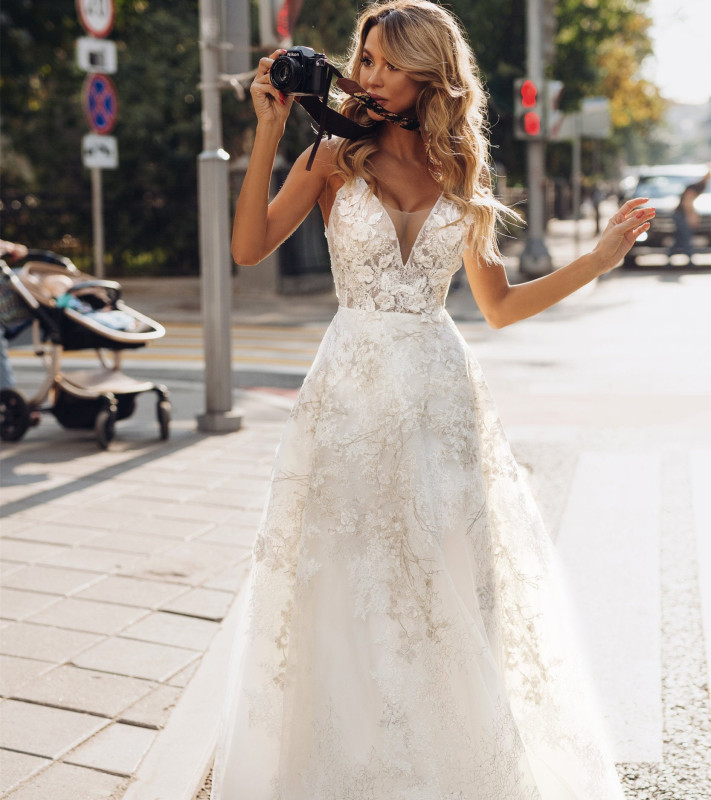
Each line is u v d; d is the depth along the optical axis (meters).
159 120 17.58
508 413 7.71
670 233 20.39
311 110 2.25
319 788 2.18
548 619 2.43
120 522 5.09
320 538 2.26
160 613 3.94
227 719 2.33
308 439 2.34
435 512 2.23
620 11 25.78
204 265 7.14
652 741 3.04
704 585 4.29
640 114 38.16
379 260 2.27
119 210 19.28
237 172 16.70
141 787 2.74
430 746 2.13
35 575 4.33
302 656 2.25
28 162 22.78
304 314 14.33
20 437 6.93
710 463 6.20
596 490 5.68
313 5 15.25
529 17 16.91
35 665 3.47
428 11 2.27
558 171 33.00
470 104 2.34
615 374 9.24
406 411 2.25
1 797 2.68
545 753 2.40
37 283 6.66
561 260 20.77
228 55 6.87
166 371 10.01
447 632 2.18
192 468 6.20
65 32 18.45
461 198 2.31
